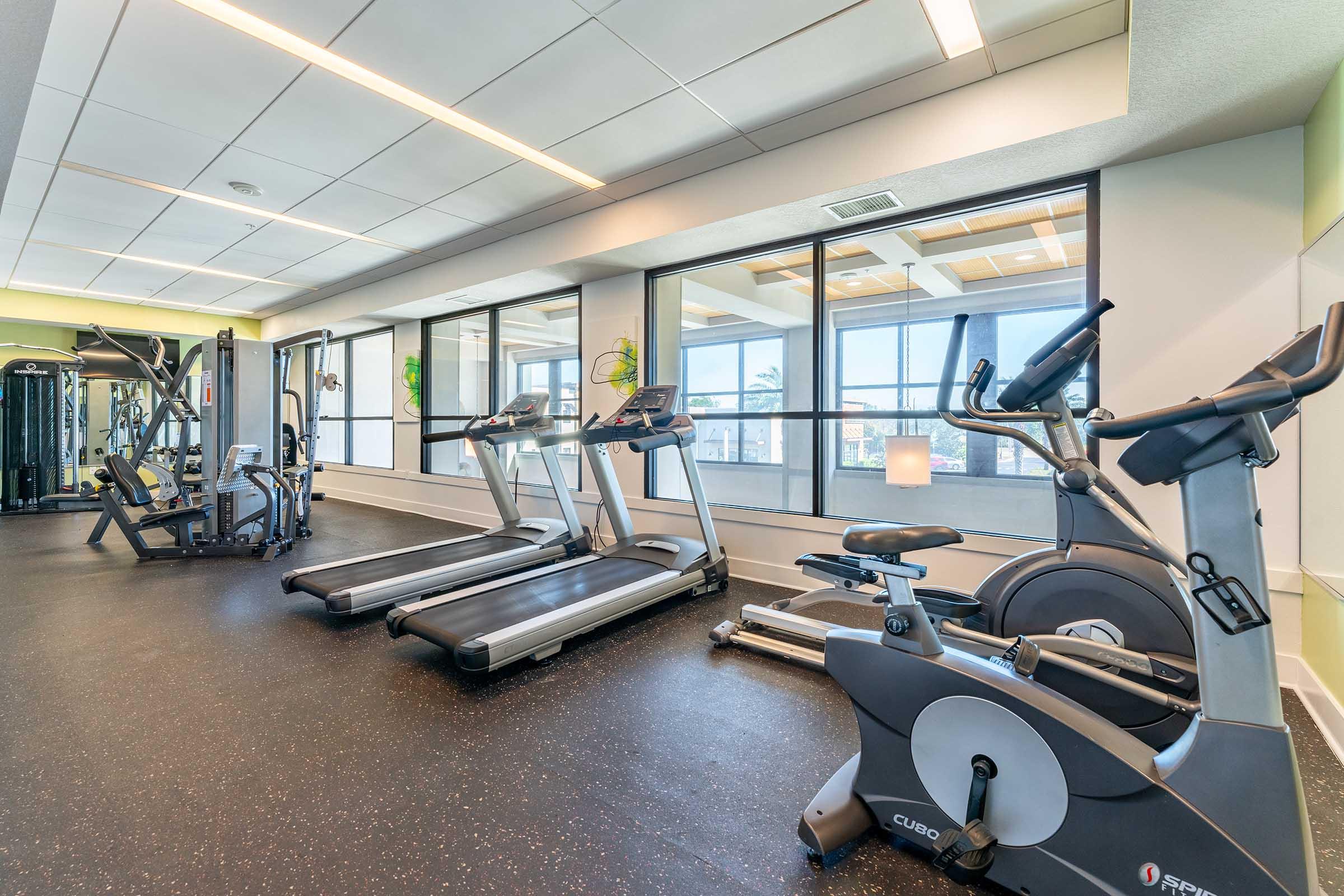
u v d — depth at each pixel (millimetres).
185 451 5832
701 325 7121
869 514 5746
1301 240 2334
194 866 1423
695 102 2891
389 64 2580
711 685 2469
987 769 1288
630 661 2734
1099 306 1755
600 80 2705
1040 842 1234
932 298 5609
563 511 4395
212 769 1836
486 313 6438
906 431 5629
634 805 1670
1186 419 966
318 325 7395
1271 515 2381
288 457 6566
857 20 2305
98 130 3156
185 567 4438
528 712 2232
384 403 7992
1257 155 2424
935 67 2602
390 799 1691
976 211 3275
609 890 1353
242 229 4719
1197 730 1110
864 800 1506
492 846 1501
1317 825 1553
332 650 2848
